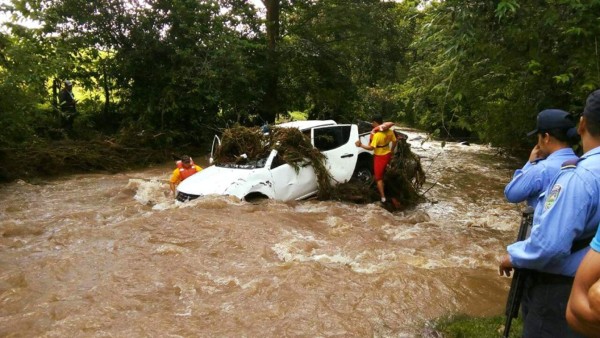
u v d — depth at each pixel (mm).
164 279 5812
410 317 5168
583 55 8078
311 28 21719
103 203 10031
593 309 1749
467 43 8406
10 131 13125
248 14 19500
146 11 17047
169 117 17453
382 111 29281
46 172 13320
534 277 2785
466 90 10211
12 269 6113
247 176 9039
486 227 9211
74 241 7066
